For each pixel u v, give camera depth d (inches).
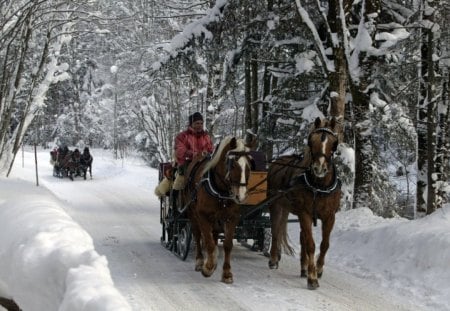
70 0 755.4
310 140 307.9
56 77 844.6
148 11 994.7
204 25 646.5
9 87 758.5
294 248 448.5
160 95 1168.2
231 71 677.3
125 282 324.5
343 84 519.8
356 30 585.0
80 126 2285.9
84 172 1321.4
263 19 602.5
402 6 592.1
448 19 517.0
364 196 542.0
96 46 2063.2
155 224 600.1
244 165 305.0
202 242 364.2
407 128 600.7
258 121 716.7
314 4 566.9
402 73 581.3
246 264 381.7
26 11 707.4
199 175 345.4
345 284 323.3
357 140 543.8
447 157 553.9
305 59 569.9
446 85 557.9
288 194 331.6
